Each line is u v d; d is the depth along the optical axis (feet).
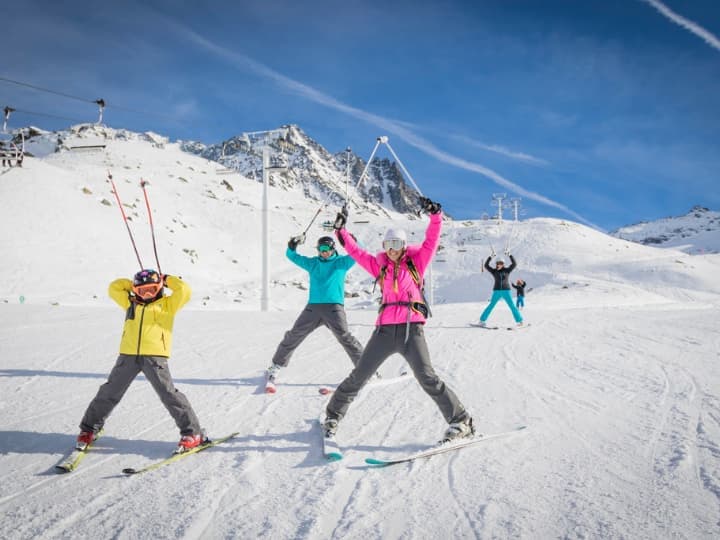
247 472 10.71
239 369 21.11
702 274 191.93
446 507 8.97
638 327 37.06
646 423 13.47
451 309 65.87
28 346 25.46
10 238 104.01
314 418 14.48
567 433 12.84
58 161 286.46
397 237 12.01
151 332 12.01
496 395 16.85
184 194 230.48
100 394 12.00
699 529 7.95
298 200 347.15
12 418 14.46
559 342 29.48
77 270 102.22
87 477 10.55
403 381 18.80
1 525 8.55
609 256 216.54
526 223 265.95
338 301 18.21
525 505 8.97
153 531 8.30
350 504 9.16
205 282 134.21
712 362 22.17
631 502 8.96
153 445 12.41
